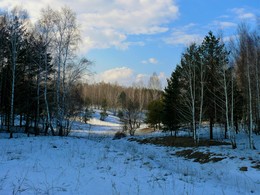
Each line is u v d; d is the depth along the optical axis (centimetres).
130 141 3478
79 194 738
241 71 2397
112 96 11162
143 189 857
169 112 3709
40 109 3388
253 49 2419
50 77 2906
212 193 873
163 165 1554
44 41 2752
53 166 1112
